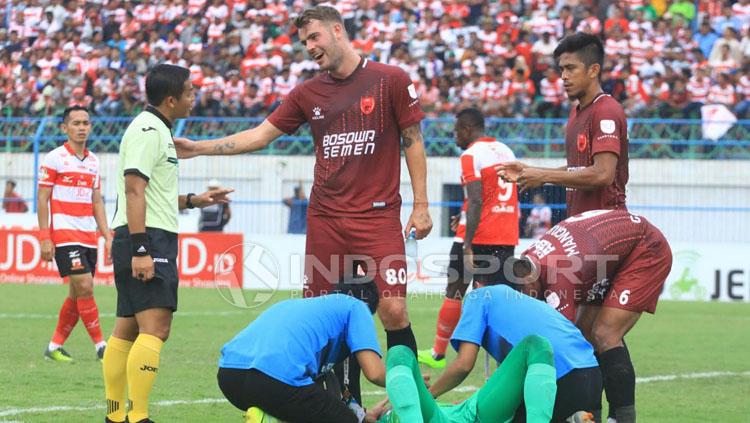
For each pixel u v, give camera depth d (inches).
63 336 1430.9
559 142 2630.4
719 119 2861.7
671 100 3043.8
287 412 821.9
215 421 1016.2
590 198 1011.9
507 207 1443.2
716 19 3326.8
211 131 2822.3
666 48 3230.8
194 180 2886.3
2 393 1144.8
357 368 961.5
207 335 1736.0
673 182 2743.6
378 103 979.3
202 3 3592.5
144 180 927.7
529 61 3228.3
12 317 1975.9
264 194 2849.4
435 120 2711.6
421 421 775.1
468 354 850.8
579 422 795.4
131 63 3481.8
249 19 3526.1
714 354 1610.5
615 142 974.4
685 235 2677.2
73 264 1407.5
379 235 979.9
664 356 1584.6
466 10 3435.0
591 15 3299.7
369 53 3358.8
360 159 981.2
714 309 2345.0
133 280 940.0
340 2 3523.6
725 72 3125.0
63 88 3467.0
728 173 2711.6
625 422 917.2
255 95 3250.5
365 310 856.9
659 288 936.9
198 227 2723.9
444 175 2783.0
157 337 941.2
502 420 833.5
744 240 2645.2
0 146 2925.7
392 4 3481.8
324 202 994.1
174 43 3531.0
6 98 3531.0
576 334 845.8
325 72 1007.6
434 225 2701.8
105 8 3686.0
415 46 3363.7
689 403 1172.5
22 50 3663.9
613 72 3132.4
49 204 1453.0
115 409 958.4
